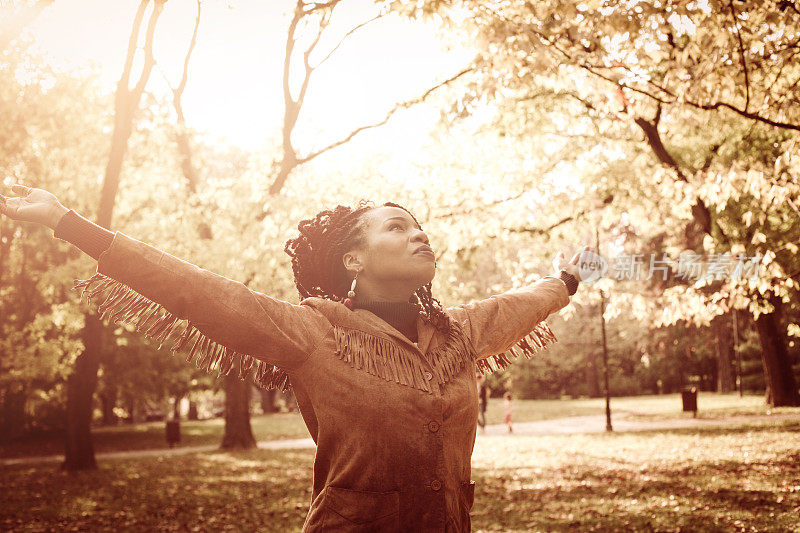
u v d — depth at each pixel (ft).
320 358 6.51
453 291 50.16
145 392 102.47
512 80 21.56
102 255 5.99
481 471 44.27
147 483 46.03
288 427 109.09
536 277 33.81
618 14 20.54
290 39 51.72
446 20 22.25
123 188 59.57
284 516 31.73
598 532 24.72
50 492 42.88
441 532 6.26
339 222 7.45
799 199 25.71
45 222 6.06
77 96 53.01
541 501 31.71
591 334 172.04
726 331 131.85
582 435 67.05
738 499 28.25
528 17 21.56
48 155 52.95
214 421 160.04
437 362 6.78
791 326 68.39
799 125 24.48
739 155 46.39
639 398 150.30
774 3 21.95
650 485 33.55
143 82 48.14
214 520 31.55
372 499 6.23
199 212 59.67
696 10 22.27
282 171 56.90
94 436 106.63
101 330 56.70
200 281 6.18
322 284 7.52
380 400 6.36
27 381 50.65
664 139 40.22
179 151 68.23
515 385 179.52
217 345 6.76
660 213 43.78
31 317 57.36
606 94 25.49
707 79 23.44
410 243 7.07
